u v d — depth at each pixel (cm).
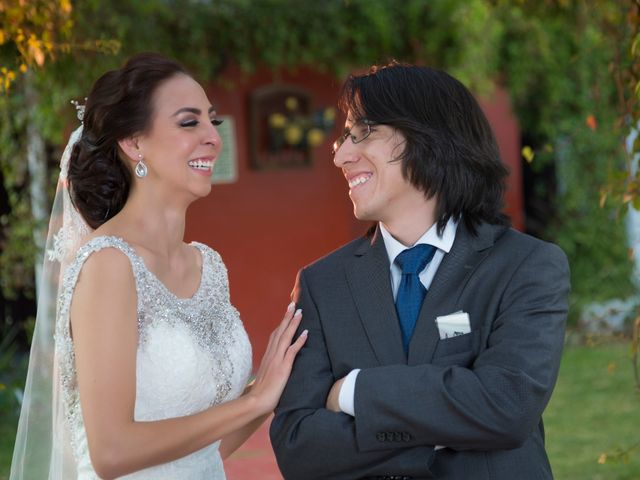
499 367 233
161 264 273
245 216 853
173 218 278
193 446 253
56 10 438
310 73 868
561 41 949
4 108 681
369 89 256
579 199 985
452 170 253
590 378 780
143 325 263
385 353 249
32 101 675
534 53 934
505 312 242
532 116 984
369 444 235
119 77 269
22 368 716
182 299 276
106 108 268
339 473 241
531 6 594
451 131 254
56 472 282
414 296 254
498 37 905
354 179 259
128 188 278
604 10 453
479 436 230
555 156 991
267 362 261
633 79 388
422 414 231
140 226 271
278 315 870
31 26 424
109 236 263
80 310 254
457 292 248
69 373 263
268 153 855
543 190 1007
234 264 849
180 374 266
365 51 836
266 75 851
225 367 281
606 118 959
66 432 278
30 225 711
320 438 241
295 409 250
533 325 239
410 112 253
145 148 269
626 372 791
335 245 895
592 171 980
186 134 268
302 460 245
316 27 817
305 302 265
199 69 786
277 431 251
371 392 235
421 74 258
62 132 673
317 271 268
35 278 734
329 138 888
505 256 249
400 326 253
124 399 250
